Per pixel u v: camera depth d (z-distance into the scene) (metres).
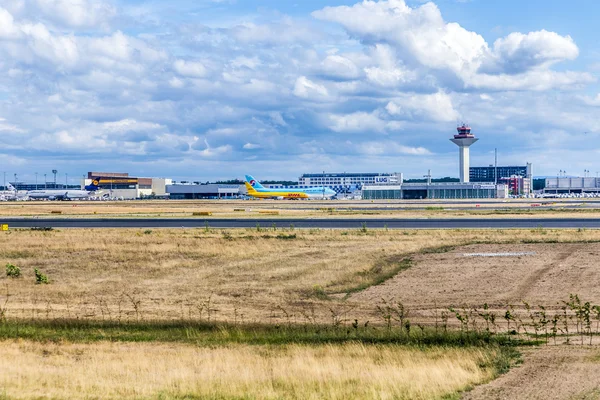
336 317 41.72
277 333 37.22
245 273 60.72
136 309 43.06
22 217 149.62
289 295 49.72
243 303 46.78
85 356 32.75
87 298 49.28
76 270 64.19
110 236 95.00
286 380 28.22
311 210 177.12
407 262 65.38
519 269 59.06
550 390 25.34
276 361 31.50
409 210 170.75
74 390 26.61
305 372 29.39
